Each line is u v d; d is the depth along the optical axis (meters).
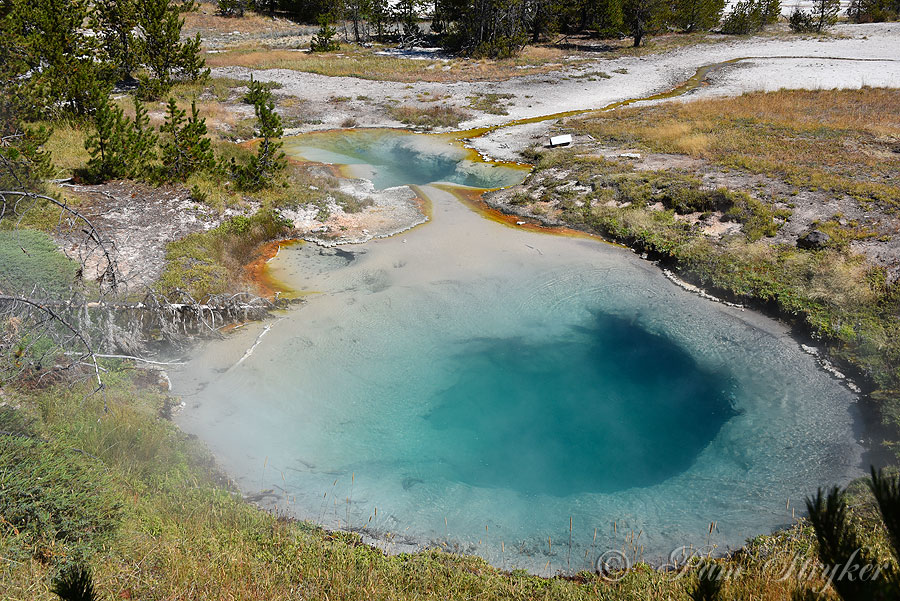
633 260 15.21
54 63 20.83
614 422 10.32
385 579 6.71
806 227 15.01
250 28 46.84
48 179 16.28
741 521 8.25
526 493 8.90
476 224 17.14
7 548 5.54
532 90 30.25
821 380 10.98
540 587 6.93
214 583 6.06
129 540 6.40
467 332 12.52
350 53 39.28
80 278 11.48
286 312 12.98
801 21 43.12
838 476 8.94
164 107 25.41
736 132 21.70
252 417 10.15
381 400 10.68
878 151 19.34
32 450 6.62
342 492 8.73
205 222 15.77
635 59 35.97
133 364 10.66
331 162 21.89
